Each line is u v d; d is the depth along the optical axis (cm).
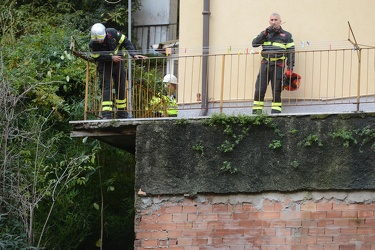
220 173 1280
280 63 1379
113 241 1848
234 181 1274
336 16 1426
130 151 1608
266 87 1373
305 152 1263
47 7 2388
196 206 1286
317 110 1420
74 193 1667
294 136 1270
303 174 1259
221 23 1483
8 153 1568
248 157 1277
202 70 1469
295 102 1427
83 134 1366
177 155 1298
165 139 1305
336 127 1260
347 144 1250
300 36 1441
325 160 1255
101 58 1411
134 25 2538
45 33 1970
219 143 1289
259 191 1266
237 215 1272
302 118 1271
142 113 1580
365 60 1400
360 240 1235
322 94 1418
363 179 1242
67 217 1672
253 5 1472
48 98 1734
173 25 2520
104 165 1823
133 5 2484
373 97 1384
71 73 1834
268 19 1462
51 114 1747
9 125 1622
